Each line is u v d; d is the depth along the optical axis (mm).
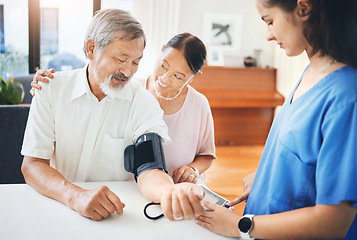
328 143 796
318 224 810
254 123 4559
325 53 859
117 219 1028
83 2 4191
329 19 803
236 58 4629
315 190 873
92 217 1007
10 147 1894
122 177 1367
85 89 1271
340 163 783
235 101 4180
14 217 997
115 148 1316
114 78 1168
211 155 1710
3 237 905
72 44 4277
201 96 1654
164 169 1166
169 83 1447
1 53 4145
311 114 849
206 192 1253
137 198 1158
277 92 4484
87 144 1302
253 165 3852
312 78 918
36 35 4051
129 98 1308
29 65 4109
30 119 1280
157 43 4316
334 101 807
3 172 1919
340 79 825
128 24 1113
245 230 919
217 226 977
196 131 1634
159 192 1015
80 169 1323
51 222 988
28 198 1111
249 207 1061
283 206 920
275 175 934
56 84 1302
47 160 1269
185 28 4430
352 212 799
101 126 1310
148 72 4359
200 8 4414
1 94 2383
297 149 879
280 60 4473
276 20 860
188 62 1395
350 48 817
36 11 3986
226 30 4516
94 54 1178
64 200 1073
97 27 1148
